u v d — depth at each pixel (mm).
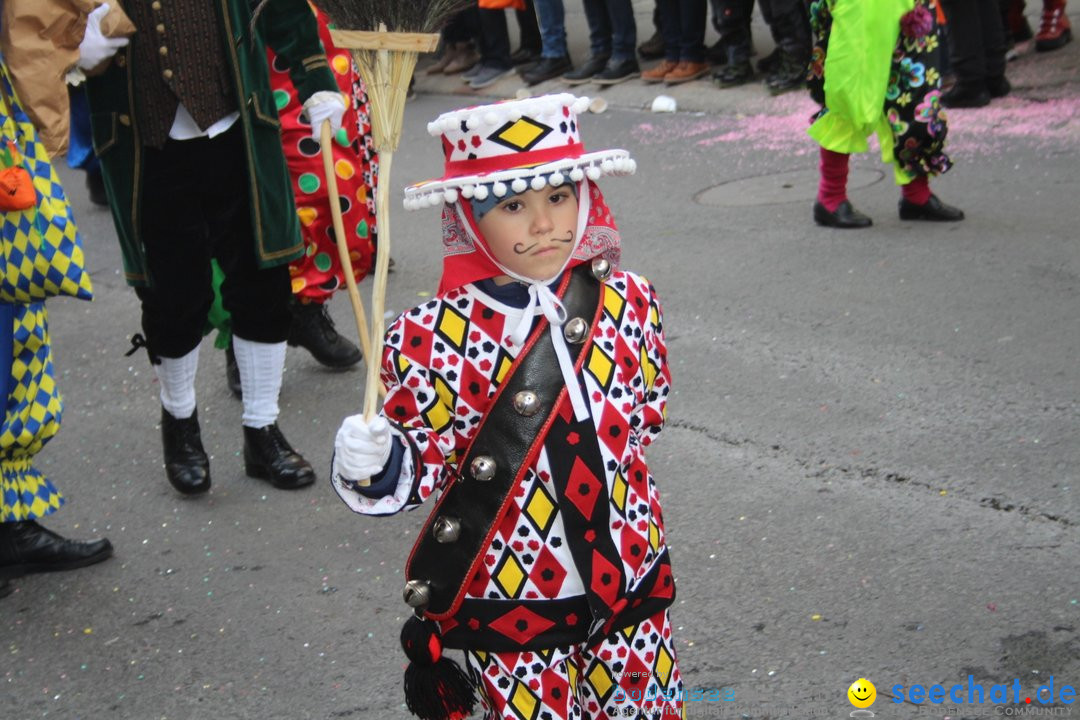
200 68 3984
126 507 4574
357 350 5703
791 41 9664
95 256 7852
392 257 7195
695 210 7438
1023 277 5746
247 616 3771
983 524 3793
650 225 7230
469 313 2250
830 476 4207
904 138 6418
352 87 5285
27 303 3604
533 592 2242
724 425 4676
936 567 3592
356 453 2068
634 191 7992
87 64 3818
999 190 7039
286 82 5172
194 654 3596
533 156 2182
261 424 4609
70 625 3805
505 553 2238
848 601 3477
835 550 3744
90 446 5141
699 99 10102
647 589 2318
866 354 5133
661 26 10773
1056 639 3205
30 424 3883
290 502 4512
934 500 3969
